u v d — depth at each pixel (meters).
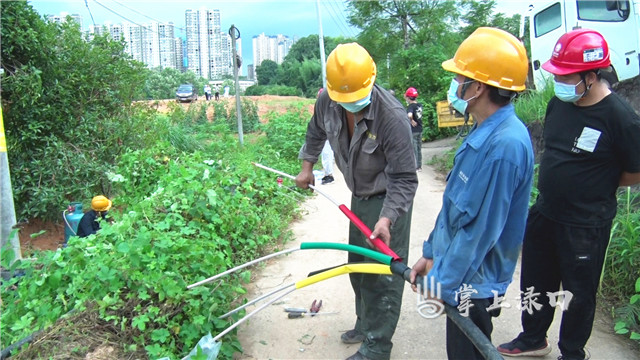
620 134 2.60
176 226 4.00
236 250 4.75
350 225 3.23
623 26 7.98
